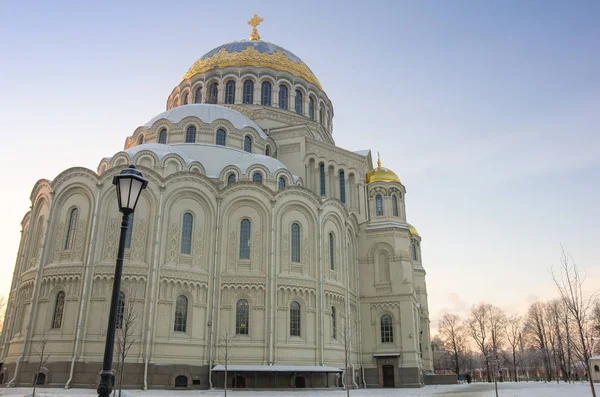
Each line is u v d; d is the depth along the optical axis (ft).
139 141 217.77
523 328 402.52
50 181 173.06
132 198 52.60
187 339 156.15
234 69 269.03
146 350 147.64
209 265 167.84
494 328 393.70
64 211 165.17
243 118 230.07
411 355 204.85
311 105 281.95
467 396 138.82
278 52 279.69
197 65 283.18
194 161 185.78
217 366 154.40
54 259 160.56
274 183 191.93
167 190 166.40
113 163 181.68
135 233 159.63
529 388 197.47
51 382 144.05
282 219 179.01
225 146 211.41
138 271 155.33
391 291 215.10
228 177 188.96
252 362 159.94
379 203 236.43
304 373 164.66
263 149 226.99
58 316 154.10
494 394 151.64
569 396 141.38
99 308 151.53
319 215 186.80
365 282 219.61
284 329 167.63
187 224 168.86
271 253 171.63
